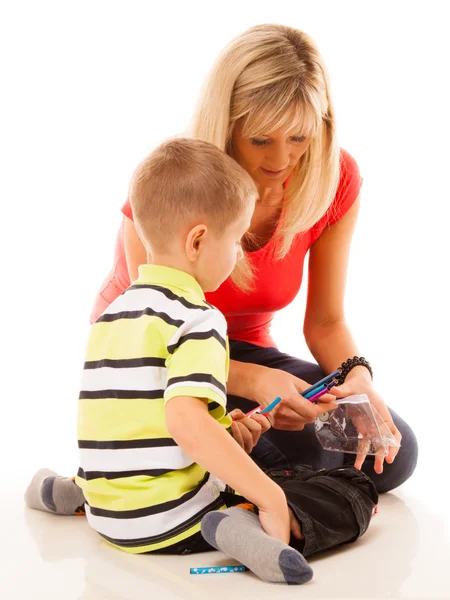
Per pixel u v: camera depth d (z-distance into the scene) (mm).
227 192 1415
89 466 1424
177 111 3367
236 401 1808
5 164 3428
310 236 1867
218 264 1448
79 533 1533
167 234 1421
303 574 1268
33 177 3441
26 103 3402
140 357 1370
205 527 1332
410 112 3447
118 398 1384
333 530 1407
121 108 3391
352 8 3359
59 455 2205
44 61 3377
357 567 1365
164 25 3326
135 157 3410
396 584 1297
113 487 1396
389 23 3371
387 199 3482
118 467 1382
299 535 1376
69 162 3434
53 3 3340
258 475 1308
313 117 1560
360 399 1583
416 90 3428
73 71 3377
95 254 3467
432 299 3459
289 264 1856
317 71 1581
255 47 1554
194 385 1296
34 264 3447
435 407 2668
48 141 3422
